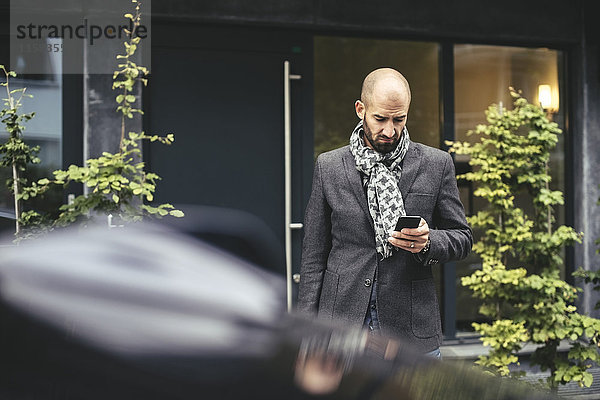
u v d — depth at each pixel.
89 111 5.36
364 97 2.89
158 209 4.66
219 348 1.04
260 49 5.78
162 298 1.10
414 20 6.04
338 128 5.98
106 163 4.58
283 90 5.83
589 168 6.45
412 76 6.18
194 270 1.20
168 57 5.57
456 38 6.26
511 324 5.08
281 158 5.82
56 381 0.92
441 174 2.98
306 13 5.80
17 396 0.90
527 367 5.97
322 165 3.02
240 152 5.73
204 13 5.58
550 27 6.37
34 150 4.78
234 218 1.43
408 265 2.89
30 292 1.06
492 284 5.20
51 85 5.35
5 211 5.15
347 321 2.89
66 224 4.54
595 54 6.46
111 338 1.00
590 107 6.46
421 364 1.28
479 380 1.27
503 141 5.27
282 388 1.02
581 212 6.45
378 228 2.87
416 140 6.22
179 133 5.61
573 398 5.25
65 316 1.02
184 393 0.94
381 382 1.15
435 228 3.07
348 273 2.91
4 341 0.97
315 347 1.17
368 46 6.07
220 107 5.69
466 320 6.26
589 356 5.03
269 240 1.42
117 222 4.55
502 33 6.26
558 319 5.01
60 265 1.13
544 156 5.25
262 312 1.19
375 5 5.95
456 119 6.27
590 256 6.44
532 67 6.46
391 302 2.87
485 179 5.20
